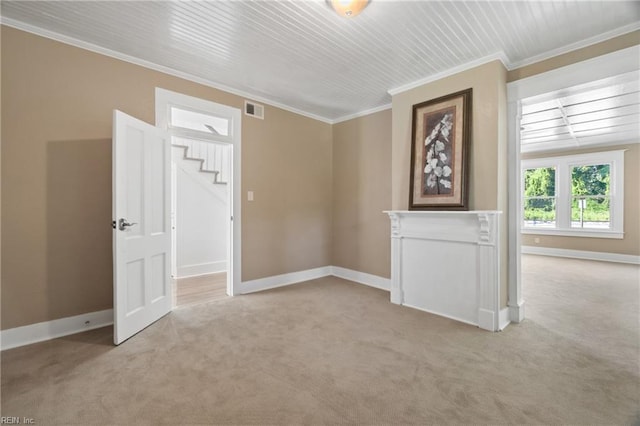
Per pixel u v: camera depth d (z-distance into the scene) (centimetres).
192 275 471
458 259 284
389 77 313
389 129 394
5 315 225
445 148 293
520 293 287
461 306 282
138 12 211
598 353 220
